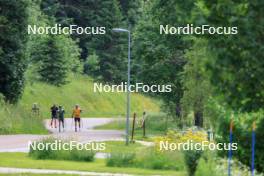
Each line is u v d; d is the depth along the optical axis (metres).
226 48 34.31
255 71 34.28
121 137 160.38
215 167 70.69
